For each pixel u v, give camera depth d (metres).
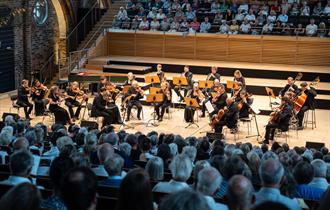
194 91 17.33
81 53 24.89
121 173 6.40
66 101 17.48
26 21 23.41
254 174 7.44
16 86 23.52
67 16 26.12
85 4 27.61
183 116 18.41
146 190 3.35
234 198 3.56
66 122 16.97
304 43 23.62
